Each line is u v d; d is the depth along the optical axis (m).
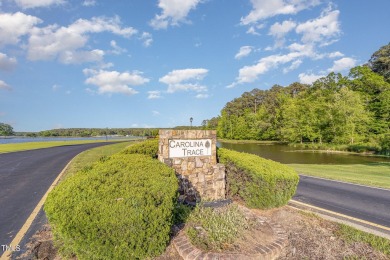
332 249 3.67
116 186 3.26
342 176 11.52
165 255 3.16
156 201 3.14
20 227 4.41
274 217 4.95
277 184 5.21
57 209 2.71
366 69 44.28
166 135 5.67
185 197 5.59
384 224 5.18
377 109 36.88
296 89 72.94
